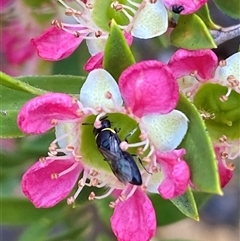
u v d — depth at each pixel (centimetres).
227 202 22
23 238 15
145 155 11
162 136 11
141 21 11
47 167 11
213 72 11
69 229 15
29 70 18
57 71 17
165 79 10
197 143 10
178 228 22
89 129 11
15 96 12
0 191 16
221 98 11
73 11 12
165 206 14
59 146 12
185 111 11
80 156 11
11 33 17
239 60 11
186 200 11
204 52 11
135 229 11
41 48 12
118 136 11
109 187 12
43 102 11
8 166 16
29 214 15
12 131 12
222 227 22
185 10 11
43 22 16
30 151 16
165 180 11
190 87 12
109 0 12
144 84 10
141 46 17
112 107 11
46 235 15
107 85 11
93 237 15
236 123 12
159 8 11
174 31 11
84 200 12
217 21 18
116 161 11
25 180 11
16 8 16
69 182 11
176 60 11
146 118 11
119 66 11
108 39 11
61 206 15
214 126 12
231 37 12
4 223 15
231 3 12
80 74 17
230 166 12
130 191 11
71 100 11
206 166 10
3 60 18
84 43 16
